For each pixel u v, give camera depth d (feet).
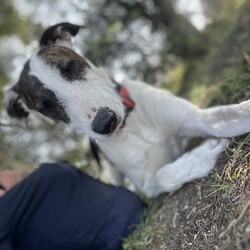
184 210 1.16
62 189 1.33
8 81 2.54
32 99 1.36
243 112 1.09
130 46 2.96
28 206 1.30
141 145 1.39
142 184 1.41
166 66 2.99
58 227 1.31
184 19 3.03
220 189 1.02
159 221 1.25
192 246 1.00
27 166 1.75
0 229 1.24
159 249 1.14
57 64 1.31
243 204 0.90
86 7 2.87
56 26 1.43
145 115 1.38
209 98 1.74
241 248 0.80
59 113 1.31
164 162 1.40
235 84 1.44
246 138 1.06
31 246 1.30
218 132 1.16
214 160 1.17
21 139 2.23
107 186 1.40
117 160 1.43
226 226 0.91
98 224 1.31
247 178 0.95
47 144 2.24
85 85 1.28
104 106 1.22
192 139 1.40
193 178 1.21
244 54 1.57
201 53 2.98
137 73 2.96
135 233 1.28
